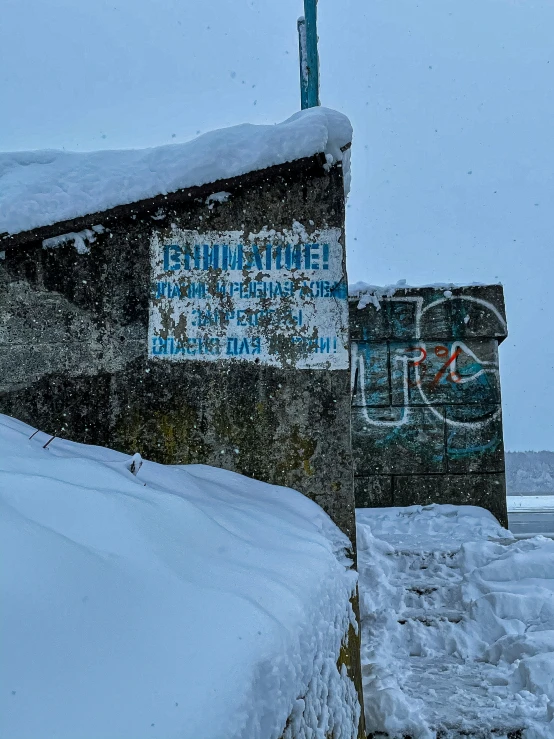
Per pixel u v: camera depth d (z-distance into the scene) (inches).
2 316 169.5
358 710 130.3
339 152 169.6
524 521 380.2
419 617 191.3
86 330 168.9
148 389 166.7
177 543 91.4
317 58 276.1
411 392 302.0
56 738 49.5
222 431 164.9
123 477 108.3
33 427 162.4
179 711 57.4
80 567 71.0
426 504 294.0
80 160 182.7
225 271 169.0
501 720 143.3
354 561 155.3
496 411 298.0
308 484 162.4
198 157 166.7
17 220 166.2
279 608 87.7
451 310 302.2
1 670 54.1
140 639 65.2
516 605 186.1
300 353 166.4
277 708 72.3
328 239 169.2
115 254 170.2
